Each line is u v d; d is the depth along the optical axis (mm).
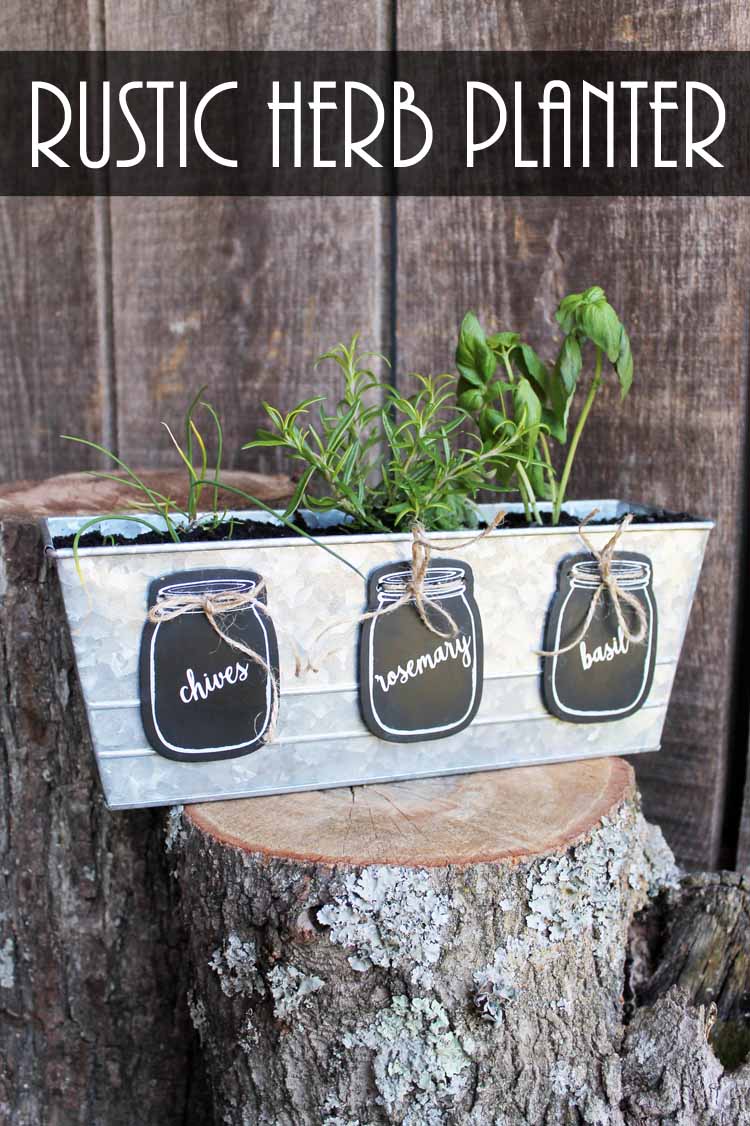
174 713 892
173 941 1220
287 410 1496
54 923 1228
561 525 1027
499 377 1365
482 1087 879
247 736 917
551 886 877
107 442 1618
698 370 1290
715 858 1365
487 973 865
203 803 949
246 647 891
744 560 1318
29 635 1164
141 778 912
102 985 1234
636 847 1043
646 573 988
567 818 930
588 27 1285
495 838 894
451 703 960
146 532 1001
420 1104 870
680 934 1083
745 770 1349
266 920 871
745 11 1216
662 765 1372
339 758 955
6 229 1598
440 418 1398
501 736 1003
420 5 1347
